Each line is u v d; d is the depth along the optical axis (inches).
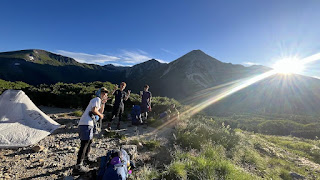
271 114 1684.3
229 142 298.5
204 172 164.7
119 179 124.0
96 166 174.6
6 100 227.5
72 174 152.2
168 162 198.1
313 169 267.0
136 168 177.0
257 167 236.7
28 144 200.4
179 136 274.1
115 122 357.1
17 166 161.0
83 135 161.2
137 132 301.6
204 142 267.9
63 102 462.6
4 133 199.3
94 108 165.8
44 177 148.3
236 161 240.4
